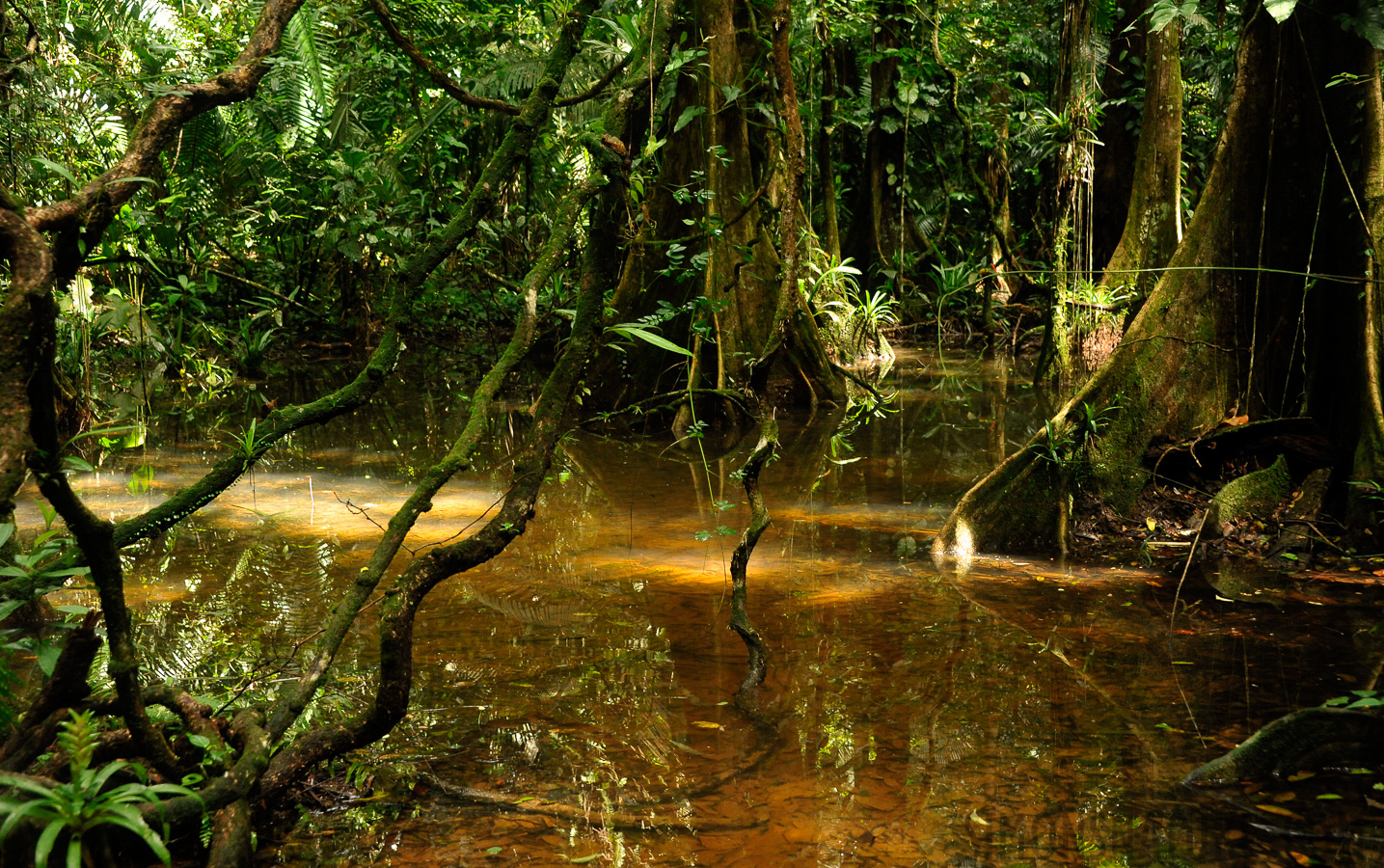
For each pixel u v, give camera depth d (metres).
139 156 2.01
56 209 1.85
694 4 8.25
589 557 4.54
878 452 7.05
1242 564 4.46
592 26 5.51
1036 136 14.59
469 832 2.32
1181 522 4.99
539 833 2.31
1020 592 4.08
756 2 8.62
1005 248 13.80
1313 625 3.67
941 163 16.31
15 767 1.86
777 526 5.12
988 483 4.84
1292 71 5.14
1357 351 4.80
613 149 2.94
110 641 1.87
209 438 7.33
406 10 7.95
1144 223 9.29
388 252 11.98
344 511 5.29
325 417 2.54
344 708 2.90
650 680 3.18
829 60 12.93
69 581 4.08
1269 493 4.87
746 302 8.41
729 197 8.26
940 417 8.47
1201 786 2.52
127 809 1.61
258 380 10.19
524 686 3.13
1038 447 4.93
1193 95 13.20
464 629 3.63
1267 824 2.34
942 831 2.31
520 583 4.17
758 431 7.93
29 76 4.46
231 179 10.25
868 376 11.01
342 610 2.37
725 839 2.29
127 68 7.16
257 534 4.83
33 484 5.68
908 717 2.91
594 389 8.12
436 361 12.41
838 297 11.72
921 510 5.45
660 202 8.18
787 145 3.84
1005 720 2.88
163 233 5.89
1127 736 2.79
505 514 2.61
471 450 2.60
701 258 4.98
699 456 6.98
